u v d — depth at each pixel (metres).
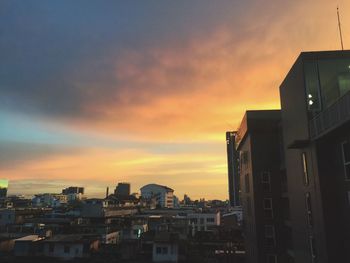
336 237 16.28
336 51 18.84
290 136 22.00
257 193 32.38
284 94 23.53
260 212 31.97
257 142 33.41
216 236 72.88
